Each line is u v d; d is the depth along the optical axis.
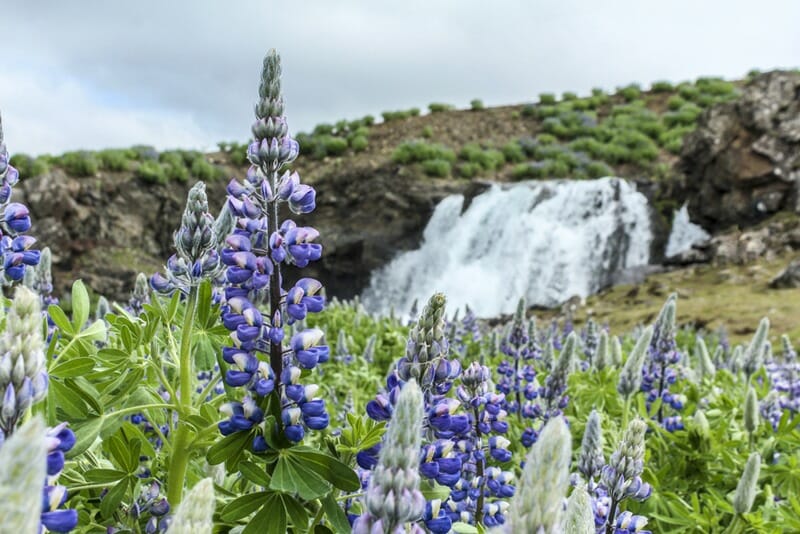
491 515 3.26
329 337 10.76
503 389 5.86
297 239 2.46
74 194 38.72
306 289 2.45
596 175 47.22
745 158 33.03
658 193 40.62
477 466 3.36
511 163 50.53
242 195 2.50
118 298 36.72
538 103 62.03
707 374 8.82
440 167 45.81
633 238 39.22
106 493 2.61
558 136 55.44
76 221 38.16
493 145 53.34
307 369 2.45
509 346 6.23
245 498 2.22
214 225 2.94
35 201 36.66
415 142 49.00
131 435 2.66
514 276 39.97
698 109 55.28
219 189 46.25
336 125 57.69
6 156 2.61
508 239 41.00
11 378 1.56
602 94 62.97
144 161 43.72
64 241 37.28
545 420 5.02
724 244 31.88
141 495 2.63
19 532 0.99
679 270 32.34
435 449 2.28
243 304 2.38
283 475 2.19
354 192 45.62
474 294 40.09
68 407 2.32
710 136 35.00
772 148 32.28
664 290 29.28
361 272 43.22
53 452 1.67
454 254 42.12
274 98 2.46
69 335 2.69
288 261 2.51
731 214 33.69
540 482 1.32
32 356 1.59
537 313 33.38
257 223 2.48
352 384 7.59
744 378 8.38
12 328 1.58
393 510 1.53
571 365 5.04
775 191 32.12
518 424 5.68
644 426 2.92
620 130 53.47
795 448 6.02
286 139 2.49
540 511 1.31
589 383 6.89
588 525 1.82
